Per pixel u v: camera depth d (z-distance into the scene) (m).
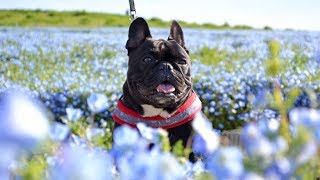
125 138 0.45
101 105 0.62
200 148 0.49
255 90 3.28
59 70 4.57
